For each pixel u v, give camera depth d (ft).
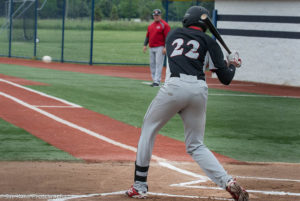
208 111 99.30
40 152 61.87
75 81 140.77
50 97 106.22
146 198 43.96
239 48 174.29
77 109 92.99
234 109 103.50
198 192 46.78
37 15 219.61
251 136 78.23
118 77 160.66
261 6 167.73
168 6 214.07
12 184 47.39
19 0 229.25
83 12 207.82
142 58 260.83
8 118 81.61
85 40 209.67
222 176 42.55
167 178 52.13
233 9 174.50
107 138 71.10
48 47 219.61
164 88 42.70
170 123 85.15
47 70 175.94
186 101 42.29
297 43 160.66
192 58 42.50
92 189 46.55
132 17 307.37
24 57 224.12
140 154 43.91
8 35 235.61
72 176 51.29
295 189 49.16
